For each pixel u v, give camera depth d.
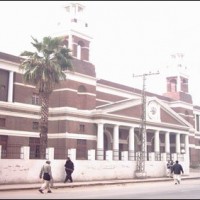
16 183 27.59
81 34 45.16
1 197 18.27
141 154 38.94
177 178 31.14
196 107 71.19
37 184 27.42
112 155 37.72
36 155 40.75
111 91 50.97
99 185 29.36
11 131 38.28
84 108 43.78
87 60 45.44
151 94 59.84
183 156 46.00
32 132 40.41
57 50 32.97
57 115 41.88
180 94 64.88
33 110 40.78
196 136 69.06
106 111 43.50
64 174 31.23
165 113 54.03
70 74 42.28
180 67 66.44
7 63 39.06
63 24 44.84
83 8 46.44
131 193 20.62
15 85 39.75
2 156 37.09
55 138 41.50
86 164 33.28
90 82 44.75
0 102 37.41
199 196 18.55
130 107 47.50
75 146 41.62
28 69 31.91
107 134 46.81
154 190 23.28
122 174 37.16
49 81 31.86
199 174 48.53
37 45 32.50
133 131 47.50
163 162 42.72
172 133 56.16
